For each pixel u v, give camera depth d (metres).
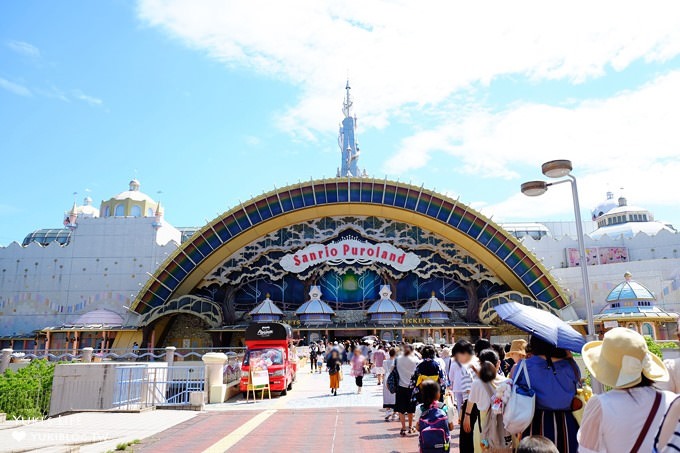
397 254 57.88
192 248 55.69
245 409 21.53
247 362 25.66
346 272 59.16
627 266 54.56
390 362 17.98
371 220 59.41
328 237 58.47
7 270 61.44
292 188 57.09
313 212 58.22
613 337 5.36
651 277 52.81
